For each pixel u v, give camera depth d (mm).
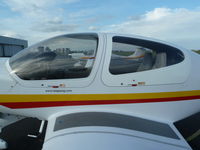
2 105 1715
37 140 2658
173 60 1740
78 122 1407
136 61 1681
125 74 1632
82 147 1097
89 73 1627
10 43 24594
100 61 1633
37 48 1849
